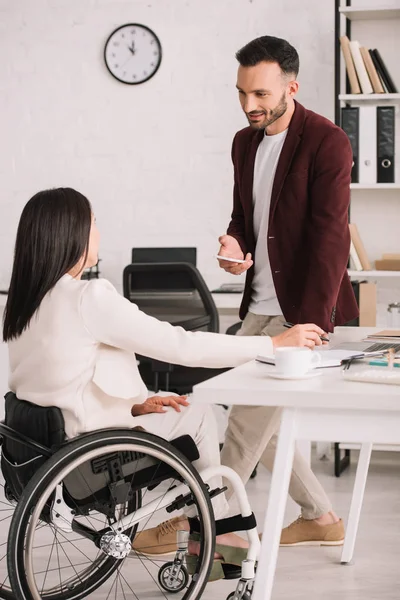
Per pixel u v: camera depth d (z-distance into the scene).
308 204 2.82
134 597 2.61
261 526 3.35
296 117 2.83
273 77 2.74
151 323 2.07
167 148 5.15
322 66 4.93
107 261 5.23
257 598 1.77
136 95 5.16
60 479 1.87
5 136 5.30
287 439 1.75
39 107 5.26
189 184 5.14
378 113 4.54
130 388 2.08
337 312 2.94
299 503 3.11
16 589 1.84
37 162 5.28
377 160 4.54
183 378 4.12
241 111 5.07
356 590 2.67
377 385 1.76
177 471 2.05
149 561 2.95
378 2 4.86
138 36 5.13
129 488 2.05
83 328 2.04
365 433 1.72
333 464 4.47
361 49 4.57
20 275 2.10
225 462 2.69
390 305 4.39
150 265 4.08
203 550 2.11
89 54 5.20
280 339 2.21
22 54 5.26
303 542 3.12
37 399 2.06
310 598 2.60
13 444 2.09
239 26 5.02
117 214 5.22
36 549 3.08
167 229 5.18
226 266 2.90
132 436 1.97
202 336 2.13
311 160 2.80
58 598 2.33
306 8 4.93
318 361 2.03
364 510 3.59
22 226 2.10
